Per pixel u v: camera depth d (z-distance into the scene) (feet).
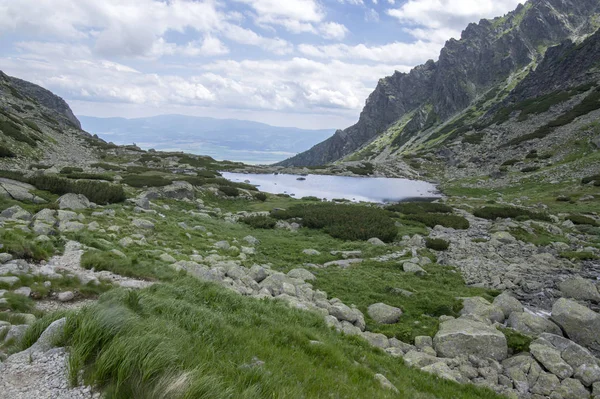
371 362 39.60
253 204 188.34
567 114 321.32
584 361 46.93
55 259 54.60
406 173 363.56
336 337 44.65
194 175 270.67
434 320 60.13
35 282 43.16
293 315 46.98
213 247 91.35
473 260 97.81
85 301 42.11
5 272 42.98
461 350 49.90
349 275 81.00
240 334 33.73
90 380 20.16
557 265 93.15
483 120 473.26
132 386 19.77
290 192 267.59
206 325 32.86
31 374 20.85
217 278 62.59
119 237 78.23
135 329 24.53
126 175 212.23
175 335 27.81
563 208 168.25
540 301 71.87
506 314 63.52
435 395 36.96
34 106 403.95
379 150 654.53
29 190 114.52
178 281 50.57
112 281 49.57
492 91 612.70
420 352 49.24
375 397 29.78
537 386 43.39
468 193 248.52
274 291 63.72
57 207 95.76
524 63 651.66
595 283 77.56
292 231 135.03
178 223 110.63
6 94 376.27
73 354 21.52
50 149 260.42
